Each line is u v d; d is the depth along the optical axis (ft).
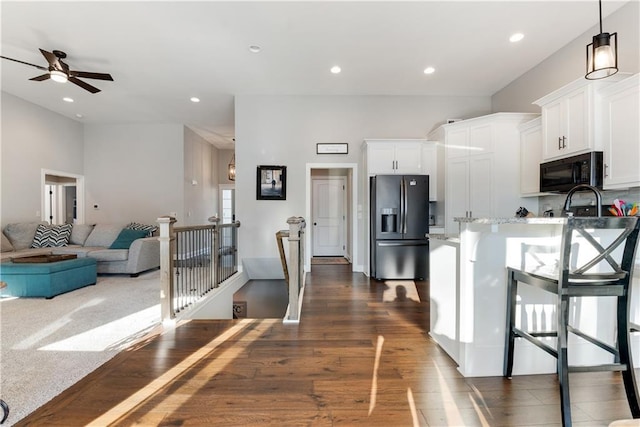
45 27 10.73
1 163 16.78
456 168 14.56
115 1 9.41
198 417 5.16
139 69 14.07
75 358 7.17
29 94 17.25
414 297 12.28
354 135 17.44
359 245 17.53
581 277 4.97
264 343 7.95
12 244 16.42
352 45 12.05
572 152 9.91
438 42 11.82
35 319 9.82
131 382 6.16
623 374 5.08
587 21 10.50
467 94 17.21
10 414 5.20
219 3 9.55
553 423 5.02
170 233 9.37
